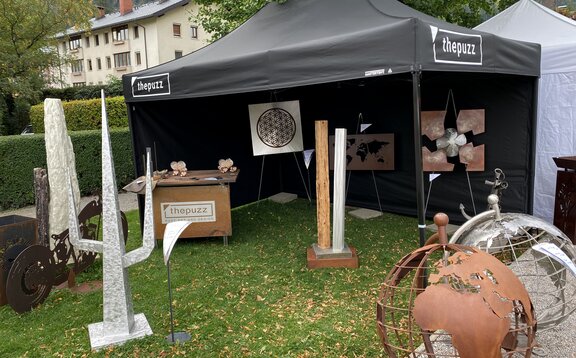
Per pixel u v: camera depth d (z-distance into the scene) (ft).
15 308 11.80
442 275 6.79
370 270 14.30
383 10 14.56
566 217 16.03
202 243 17.97
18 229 13.12
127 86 17.70
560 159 16.20
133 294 13.09
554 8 38.06
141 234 19.67
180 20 106.22
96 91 77.15
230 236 18.83
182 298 12.70
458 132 18.38
